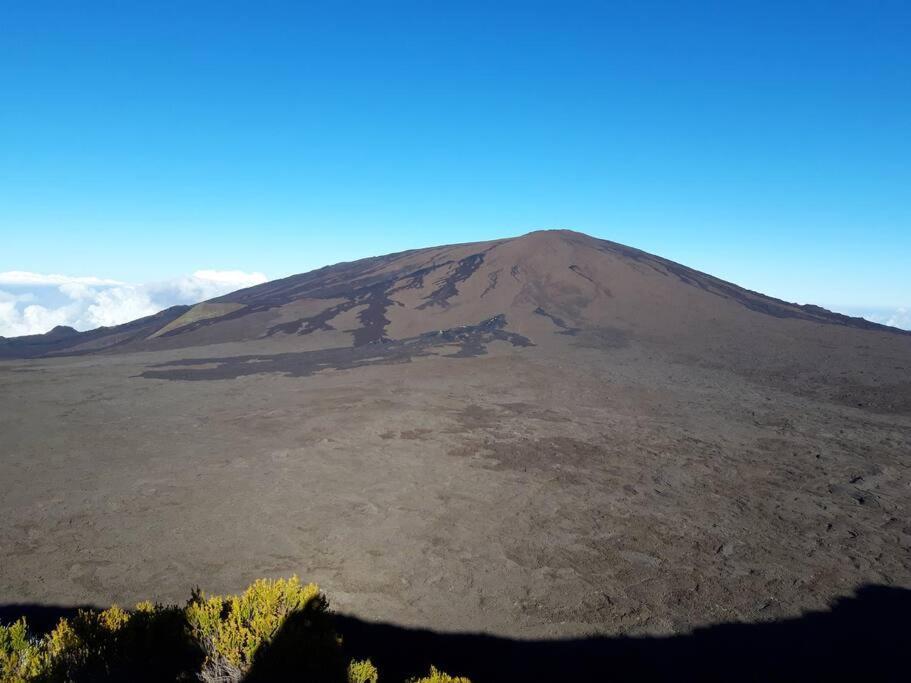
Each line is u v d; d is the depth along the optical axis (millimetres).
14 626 3848
